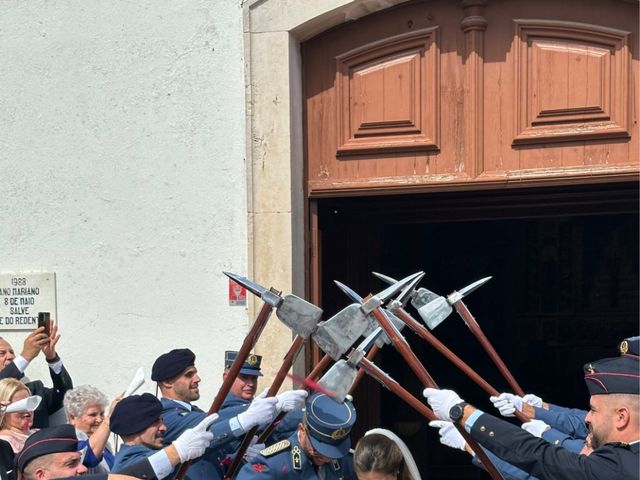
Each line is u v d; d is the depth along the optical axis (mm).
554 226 10133
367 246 6746
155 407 3506
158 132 5191
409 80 4930
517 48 4742
